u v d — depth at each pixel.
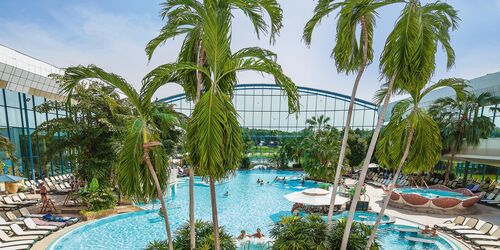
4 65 17.81
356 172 29.53
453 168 25.58
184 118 5.89
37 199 15.19
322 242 6.31
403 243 10.15
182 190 21.48
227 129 3.85
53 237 9.69
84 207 13.24
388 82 5.29
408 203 14.99
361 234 6.82
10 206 13.59
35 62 20.91
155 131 5.31
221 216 14.48
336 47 5.65
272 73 4.32
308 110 36.72
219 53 4.12
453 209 14.16
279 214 14.96
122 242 10.42
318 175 24.78
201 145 3.74
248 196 19.75
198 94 5.13
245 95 36.56
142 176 4.89
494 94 19.23
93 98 13.38
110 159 13.29
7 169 18.20
